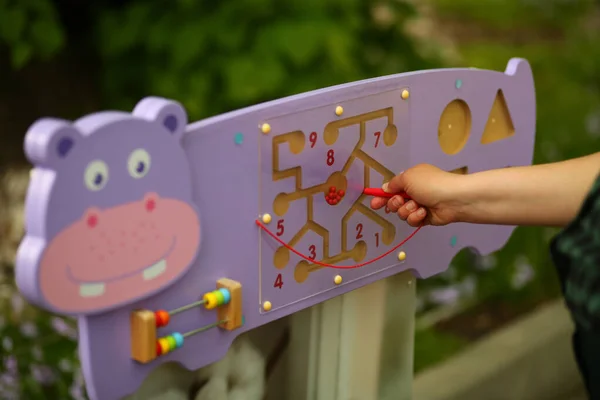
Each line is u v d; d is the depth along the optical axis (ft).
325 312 3.85
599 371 2.71
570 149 10.16
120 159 2.67
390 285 4.08
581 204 2.98
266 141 3.17
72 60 9.32
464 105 3.96
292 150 3.28
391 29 9.03
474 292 7.81
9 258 7.42
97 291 2.69
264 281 3.32
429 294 7.64
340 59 7.76
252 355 3.61
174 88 8.14
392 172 3.69
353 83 3.45
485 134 4.14
